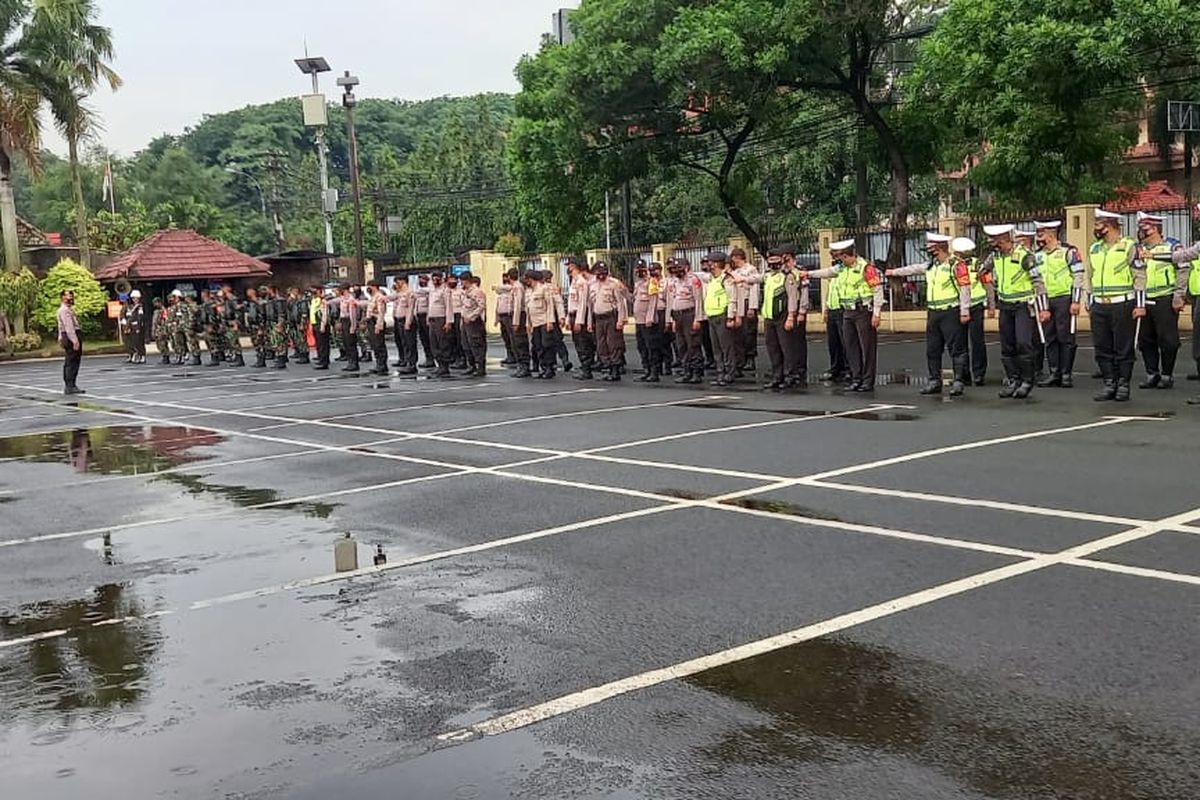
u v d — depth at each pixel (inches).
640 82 1001.5
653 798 138.5
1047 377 550.6
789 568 235.6
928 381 558.3
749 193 1202.6
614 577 236.8
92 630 222.5
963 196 1525.6
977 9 785.6
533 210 1214.9
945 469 331.0
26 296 1499.8
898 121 1077.1
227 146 3580.2
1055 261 515.2
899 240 973.2
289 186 3048.7
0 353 1471.5
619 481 343.6
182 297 1208.8
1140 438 366.0
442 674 185.5
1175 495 280.8
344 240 2719.0
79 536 314.0
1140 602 200.5
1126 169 1160.8
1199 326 497.4
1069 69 753.0
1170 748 144.9
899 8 1007.0
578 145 1078.4
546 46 1230.3
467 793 142.2
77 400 772.6
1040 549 238.4
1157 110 1300.4
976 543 246.1
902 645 186.5
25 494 392.5
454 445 443.2
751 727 157.9
